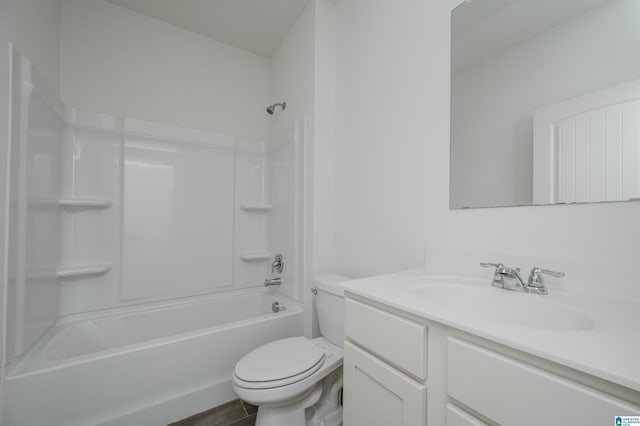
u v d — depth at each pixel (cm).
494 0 98
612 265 71
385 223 139
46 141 131
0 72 94
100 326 156
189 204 199
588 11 77
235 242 220
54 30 149
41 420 99
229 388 141
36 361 107
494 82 97
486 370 52
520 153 90
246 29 203
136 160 180
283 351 121
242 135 226
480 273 98
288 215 194
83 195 163
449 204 110
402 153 130
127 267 174
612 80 72
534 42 88
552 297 74
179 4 178
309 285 168
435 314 62
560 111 82
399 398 71
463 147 106
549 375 44
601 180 74
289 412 108
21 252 104
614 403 37
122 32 180
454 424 57
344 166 168
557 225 82
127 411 116
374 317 79
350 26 165
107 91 174
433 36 117
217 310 195
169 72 196
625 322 56
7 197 96
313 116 171
